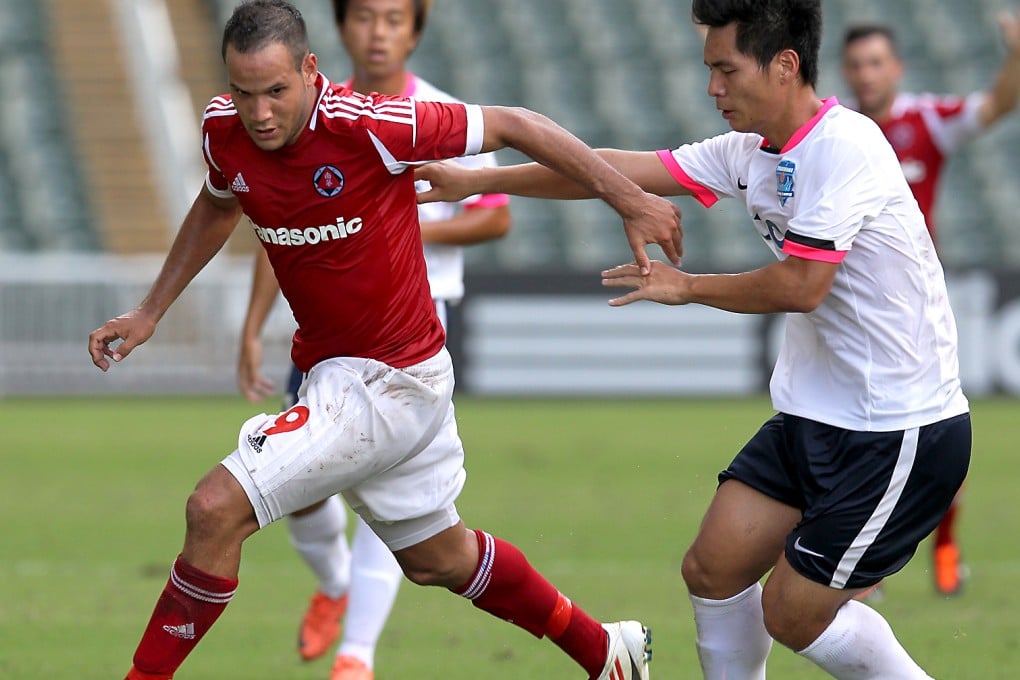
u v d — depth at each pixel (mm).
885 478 13891
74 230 66438
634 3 78938
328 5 73562
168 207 68312
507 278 56812
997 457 43562
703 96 75438
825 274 13617
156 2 76500
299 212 13828
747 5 13688
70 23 74875
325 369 14453
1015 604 23797
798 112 14070
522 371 56875
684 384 56938
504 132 14117
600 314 56656
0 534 30391
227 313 58844
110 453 43438
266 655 20141
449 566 15203
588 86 75312
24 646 20125
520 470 39688
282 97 13148
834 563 13875
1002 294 56375
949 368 14273
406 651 20297
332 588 19750
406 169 14039
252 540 30781
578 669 19078
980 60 77188
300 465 13953
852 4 79125
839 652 14078
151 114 71500
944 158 25875
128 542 29547
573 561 27141
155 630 13977
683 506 33906
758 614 14812
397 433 14328
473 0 78000
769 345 56844
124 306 58000
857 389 14086
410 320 14445
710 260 67500
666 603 23312
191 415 53312
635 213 14305
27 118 70562
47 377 58094
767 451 14664
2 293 57625
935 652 19906
